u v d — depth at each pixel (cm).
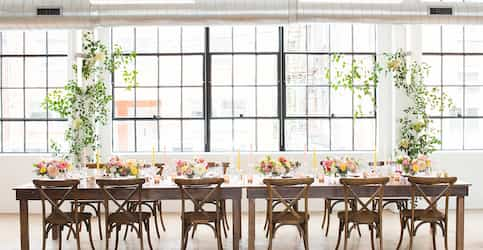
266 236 729
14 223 827
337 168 682
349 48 947
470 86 952
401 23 741
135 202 716
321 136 948
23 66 939
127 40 943
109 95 896
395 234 738
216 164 770
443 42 952
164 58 945
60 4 725
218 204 627
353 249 658
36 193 623
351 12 727
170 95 945
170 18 721
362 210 635
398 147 884
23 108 938
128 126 941
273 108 947
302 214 640
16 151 938
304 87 947
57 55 940
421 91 888
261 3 714
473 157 928
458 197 641
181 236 673
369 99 945
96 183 621
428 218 631
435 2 745
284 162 677
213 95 945
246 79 945
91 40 881
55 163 666
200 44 945
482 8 745
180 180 604
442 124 951
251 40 946
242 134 946
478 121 952
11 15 723
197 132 945
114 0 766
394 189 638
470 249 660
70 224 668
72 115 865
